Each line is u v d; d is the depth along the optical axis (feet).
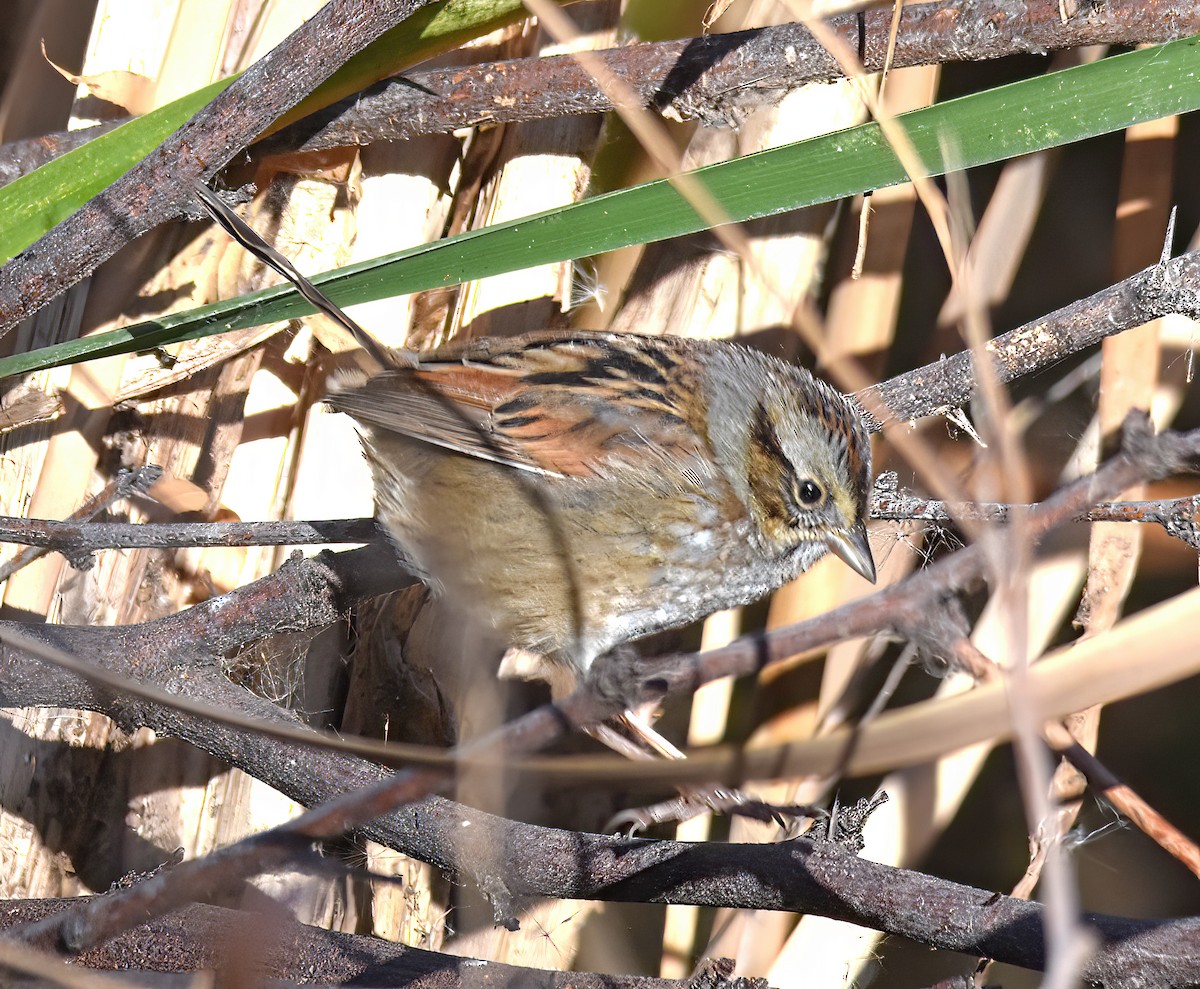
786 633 12.39
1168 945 16.88
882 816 25.55
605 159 27.78
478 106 25.73
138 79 27.35
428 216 27.86
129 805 25.89
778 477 26.04
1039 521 13.23
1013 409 27.48
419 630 26.40
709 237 28.60
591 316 29.48
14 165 26.89
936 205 15.46
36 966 14.34
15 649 21.53
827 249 28.86
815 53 24.22
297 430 27.32
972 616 26.13
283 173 27.27
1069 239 29.78
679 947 25.39
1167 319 26.25
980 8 23.43
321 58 21.49
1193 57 19.36
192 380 26.91
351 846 25.84
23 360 22.48
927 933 18.22
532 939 26.02
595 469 25.62
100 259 22.39
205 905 19.66
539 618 26.11
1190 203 28.22
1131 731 28.53
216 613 22.74
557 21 15.89
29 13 28.76
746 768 9.86
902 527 27.94
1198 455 12.87
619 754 25.77
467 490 25.36
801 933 24.67
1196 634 10.37
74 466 26.45
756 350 26.78
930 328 29.66
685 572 26.20
